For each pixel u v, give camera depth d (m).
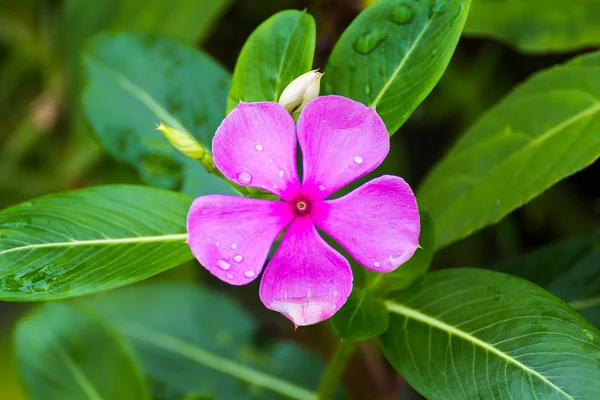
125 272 0.31
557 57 0.46
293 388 0.40
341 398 0.41
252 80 0.33
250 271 0.30
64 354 0.37
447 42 0.32
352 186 0.34
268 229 0.30
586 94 0.34
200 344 0.42
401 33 0.33
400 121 0.32
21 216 0.32
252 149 0.30
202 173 0.35
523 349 0.31
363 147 0.30
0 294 0.31
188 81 0.37
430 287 0.32
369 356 0.46
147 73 0.37
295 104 0.31
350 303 0.32
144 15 0.44
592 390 0.30
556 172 0.34
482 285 0.32
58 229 0.32
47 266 0.32
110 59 0.37
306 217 0.30
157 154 0.36
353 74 0.33
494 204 0.35
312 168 0.30
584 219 0.46
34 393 0.37
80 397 0.37
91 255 0.32
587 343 0.30
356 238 0.30
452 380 0.31
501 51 0.46
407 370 0.32
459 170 0.36
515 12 0.40
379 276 0.32
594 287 0.36
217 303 0.42
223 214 0.30
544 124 0.35
